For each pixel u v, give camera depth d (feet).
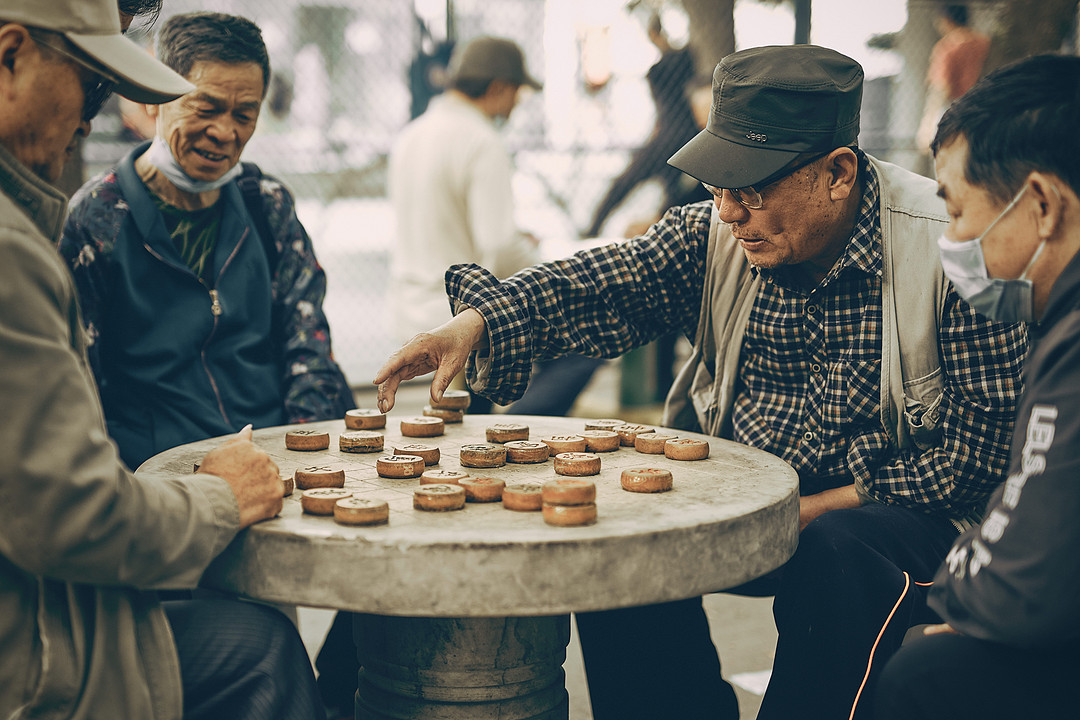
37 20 4.11
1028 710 4.25
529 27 18.95
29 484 3.86
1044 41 19.81
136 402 7.14
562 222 19.08
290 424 7.36
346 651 7.52
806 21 18.80
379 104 20.22
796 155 5.79
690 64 16.46
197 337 7.25
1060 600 3.93
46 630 4.10
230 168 7.16
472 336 6.41
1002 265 4.50
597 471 5.56
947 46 22.06
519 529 4.46
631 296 7.02
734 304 6.78
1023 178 4.32
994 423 6.01
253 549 4.50
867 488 6.29
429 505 4.78
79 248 6.93
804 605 5.57
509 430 6.25
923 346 6.10
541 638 5.23
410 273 13.12
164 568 4.24
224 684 4.73
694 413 7.47
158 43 6.98
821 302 6.41
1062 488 3.96
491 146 12.72
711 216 6.98
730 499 5.01
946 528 6.20
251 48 6.91
